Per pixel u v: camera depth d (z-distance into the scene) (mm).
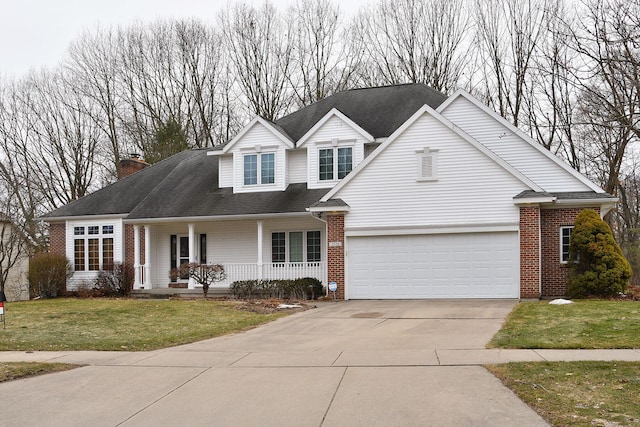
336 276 20750
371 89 27062
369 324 14328
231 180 25562
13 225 30953
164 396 7973
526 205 19000
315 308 18156
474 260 19547
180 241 25703
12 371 9594
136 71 44531
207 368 9688
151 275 25672
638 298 17906
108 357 10930
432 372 8750
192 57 45125
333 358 10164
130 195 26969
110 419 7004
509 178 19250
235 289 22312
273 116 44219
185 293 23438
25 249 31891
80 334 13727
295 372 9148
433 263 19938
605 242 18391
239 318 16125
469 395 7414
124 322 15617
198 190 25688
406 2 40562
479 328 12961
